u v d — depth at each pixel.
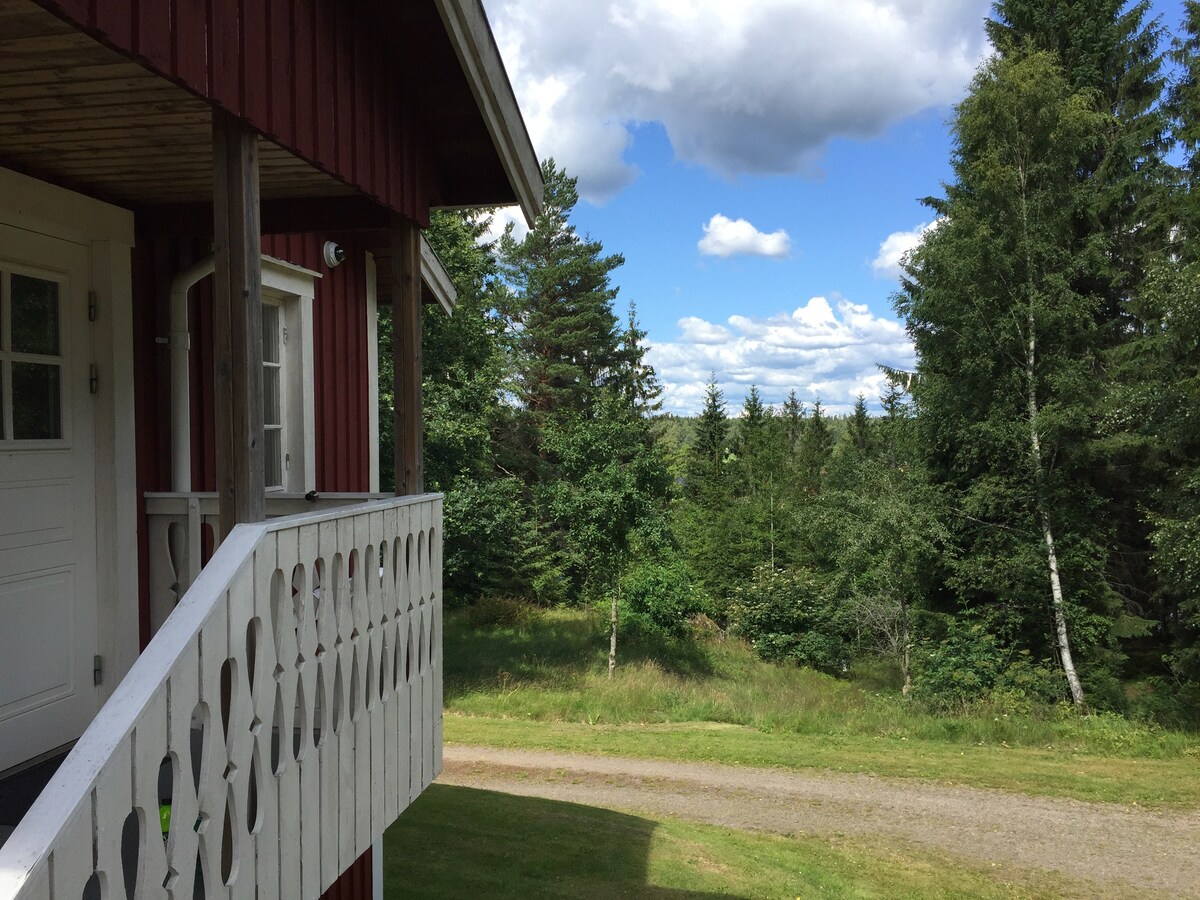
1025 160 17.36
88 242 3.71
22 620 3.32
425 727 3.83
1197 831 9.19
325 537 2.83
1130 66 21.16
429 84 3.94
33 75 2.46
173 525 4.07
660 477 16.95
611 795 10.09
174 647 1.97
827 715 13.93
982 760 11.66
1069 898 7.63
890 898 7.45
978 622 17.61
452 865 7.25
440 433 18.81
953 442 18.33
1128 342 19.02
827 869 8.05
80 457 3.65
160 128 2.98
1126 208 20.56
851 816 9.58
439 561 4.05
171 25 2.22
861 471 18.75
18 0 1.95
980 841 8.91
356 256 6.82
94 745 1.71
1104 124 20.06
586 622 21.69
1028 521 17.06
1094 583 17.30
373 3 3.54
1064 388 16.42
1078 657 17.44
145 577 3.98
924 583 18.45
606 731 12.97
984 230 16.66
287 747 2.55
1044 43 21.38
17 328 3.34
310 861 2.70
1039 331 17.16
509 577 25.17
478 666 16.89
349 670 2.98
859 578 19.33
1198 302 14.42
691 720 13.96
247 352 2.54
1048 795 10.27
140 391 4.09
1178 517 15.87
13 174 3.24
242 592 2.29
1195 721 15.12
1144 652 19.47
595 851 7.86
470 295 21.17
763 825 9.27
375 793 3.25
